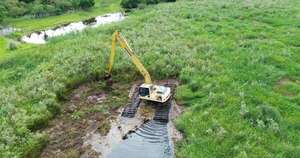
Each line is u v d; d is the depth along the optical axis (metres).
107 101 27.80
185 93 27.16
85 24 89.19
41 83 30.00
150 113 25.72
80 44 39.81
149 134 23.47
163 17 49.28
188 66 30.69
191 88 27.88
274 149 19.69
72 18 96.19
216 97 25.19
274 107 23.47
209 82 28.03
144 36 39.31
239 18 46.34
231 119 22.72
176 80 30.03
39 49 42.56
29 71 35.56
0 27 85.62
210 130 21.78
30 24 90.31
